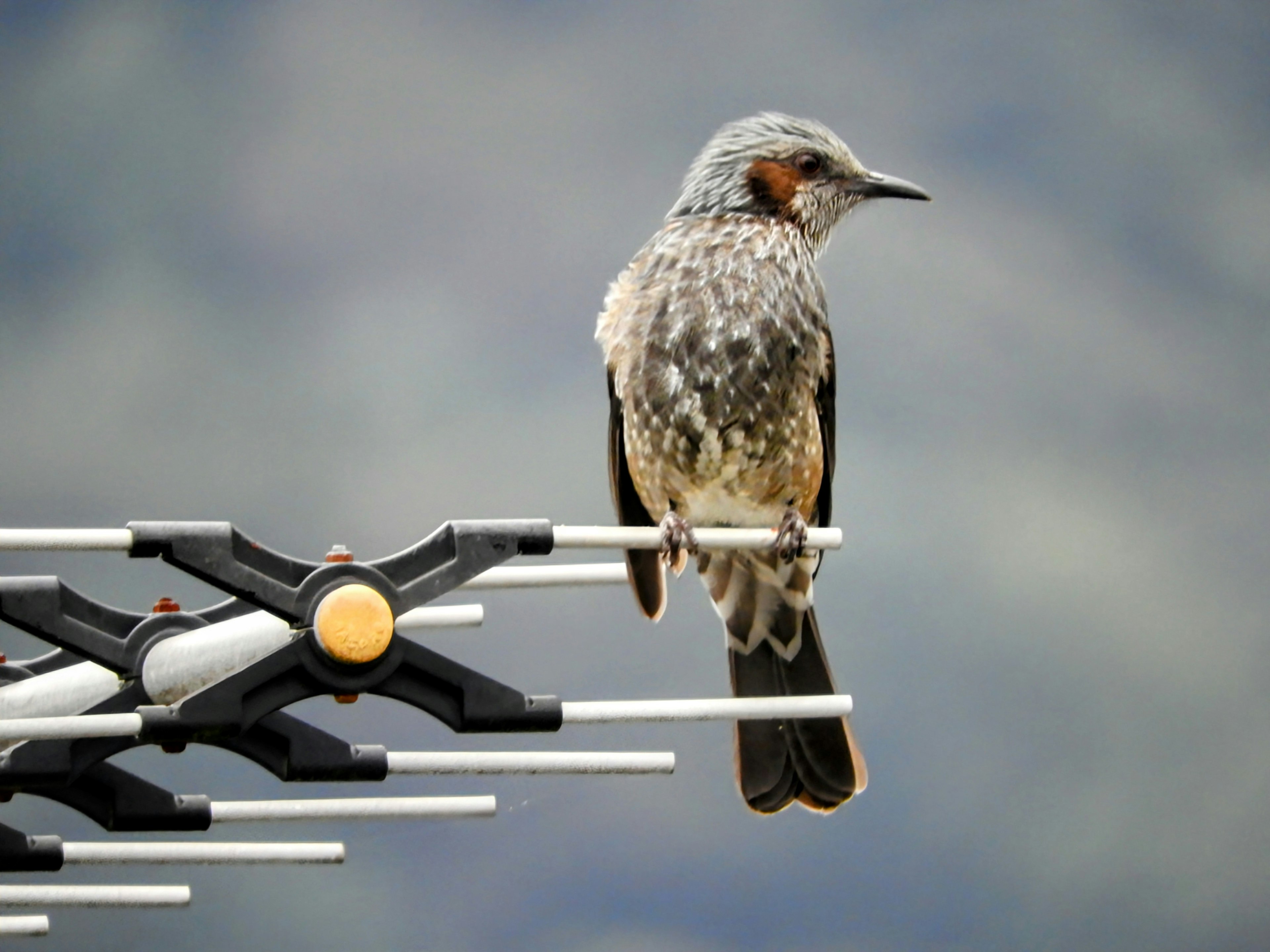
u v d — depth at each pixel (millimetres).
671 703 7137
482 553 6773
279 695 6488
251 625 7008
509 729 6848
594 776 7195
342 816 7496
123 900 7949
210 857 7719
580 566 7492
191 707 6359
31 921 8156
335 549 6707
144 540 6387
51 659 8289
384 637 6512
